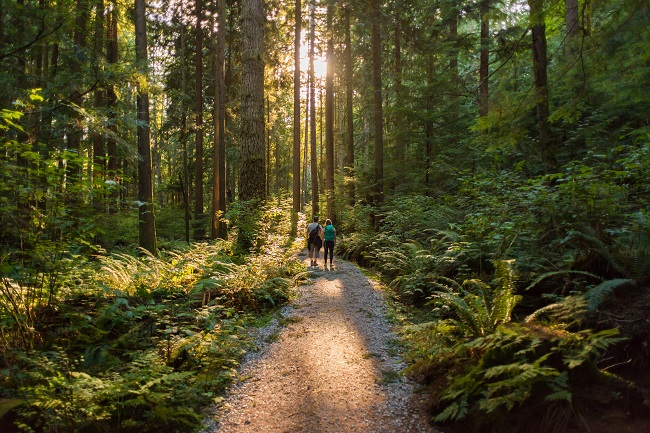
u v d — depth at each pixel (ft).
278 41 77.00
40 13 28.81
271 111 100.48
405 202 43.83
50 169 15.76
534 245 20.63
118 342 17.79
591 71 18.29
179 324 21.01
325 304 26.94
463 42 55.06
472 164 48.32
